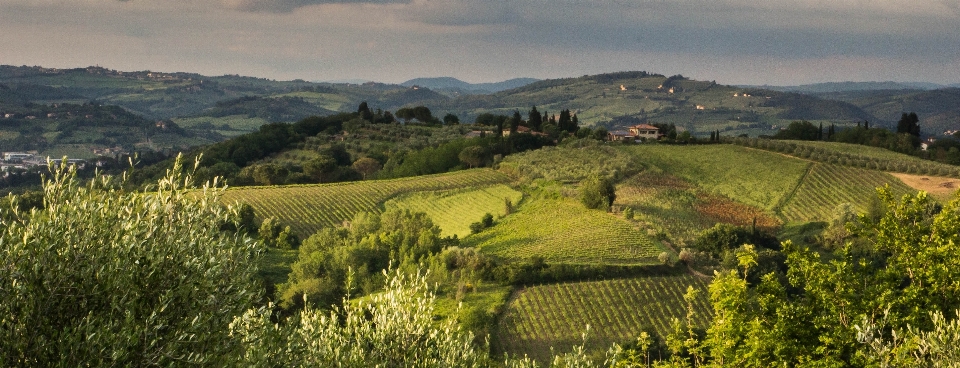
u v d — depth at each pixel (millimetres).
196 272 11047
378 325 15117
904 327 20422
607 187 105250
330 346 14539
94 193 11250
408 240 83500
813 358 21453
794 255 23094
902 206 22766
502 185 122938
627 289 71625
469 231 99938
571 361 16938
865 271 22078
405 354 14906
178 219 11625
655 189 117938
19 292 9633
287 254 87938
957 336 15312
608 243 85250
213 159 168875
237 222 12422
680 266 79750
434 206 112938
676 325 26172
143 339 10188
